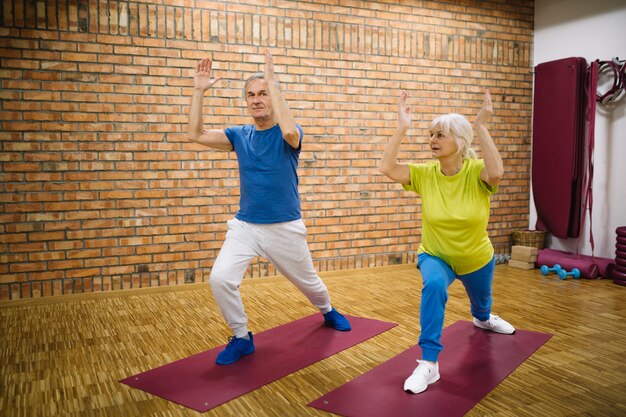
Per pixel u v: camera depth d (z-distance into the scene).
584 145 5.89
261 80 3.05
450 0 6.03
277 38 5.23
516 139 6.53
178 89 4.88
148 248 4.87
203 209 5.04
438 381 2.82
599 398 2.63
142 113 4.77
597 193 5.85
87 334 3.69
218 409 2.52
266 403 2.58
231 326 3.14
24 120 4.41
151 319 4.05
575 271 5.43
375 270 5.83
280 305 4.43
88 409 2.52
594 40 5.81
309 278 3.45
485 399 2.61
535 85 6.37
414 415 2.43
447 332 3.65
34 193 4.47
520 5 6.44
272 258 3.27
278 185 3.12
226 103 5.06
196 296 4.76
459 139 2.82
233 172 5.13
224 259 3.08
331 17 5.45
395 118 5.84
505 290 4.96
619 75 5.54
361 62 5.62
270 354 3.25
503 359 3.13
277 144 3.09
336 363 3.11
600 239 5.83
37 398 2.64
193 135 3.13
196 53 4.93
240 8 5.07
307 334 3.63
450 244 2.90
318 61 5.42
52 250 4.55
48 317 4.11
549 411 2.48
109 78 4.64
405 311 4.25
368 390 2.71
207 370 2.99
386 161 2.94
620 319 4.02
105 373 2.97
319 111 5.46
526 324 3.88
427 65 5.95
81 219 4.63
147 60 4.76
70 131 4.55
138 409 2.52
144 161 4.80
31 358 3.21
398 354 3.24
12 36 4.34
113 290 4.76
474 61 6.21
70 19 4.50
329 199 5.57
